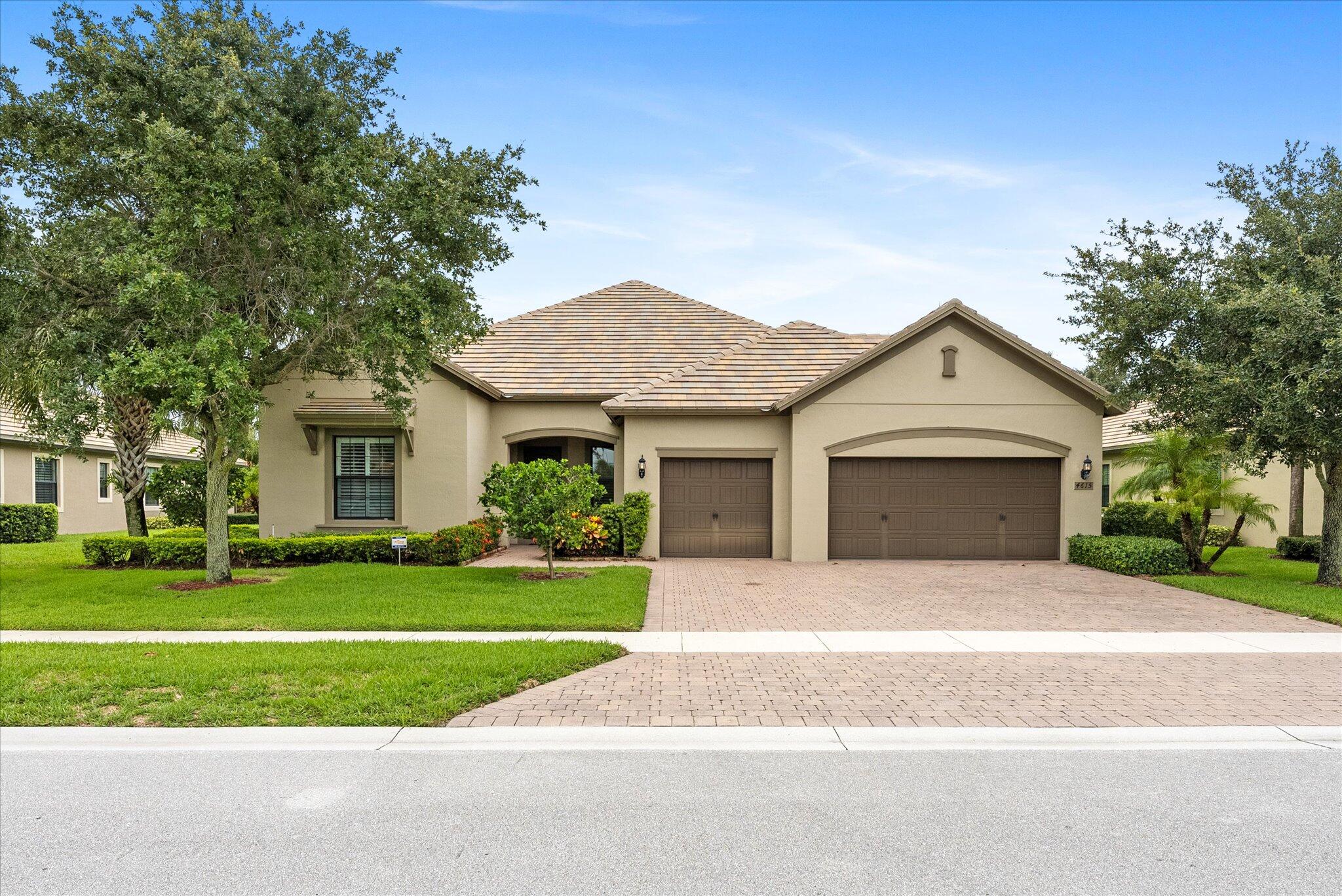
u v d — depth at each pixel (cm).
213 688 700
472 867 405
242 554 1524
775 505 1750
